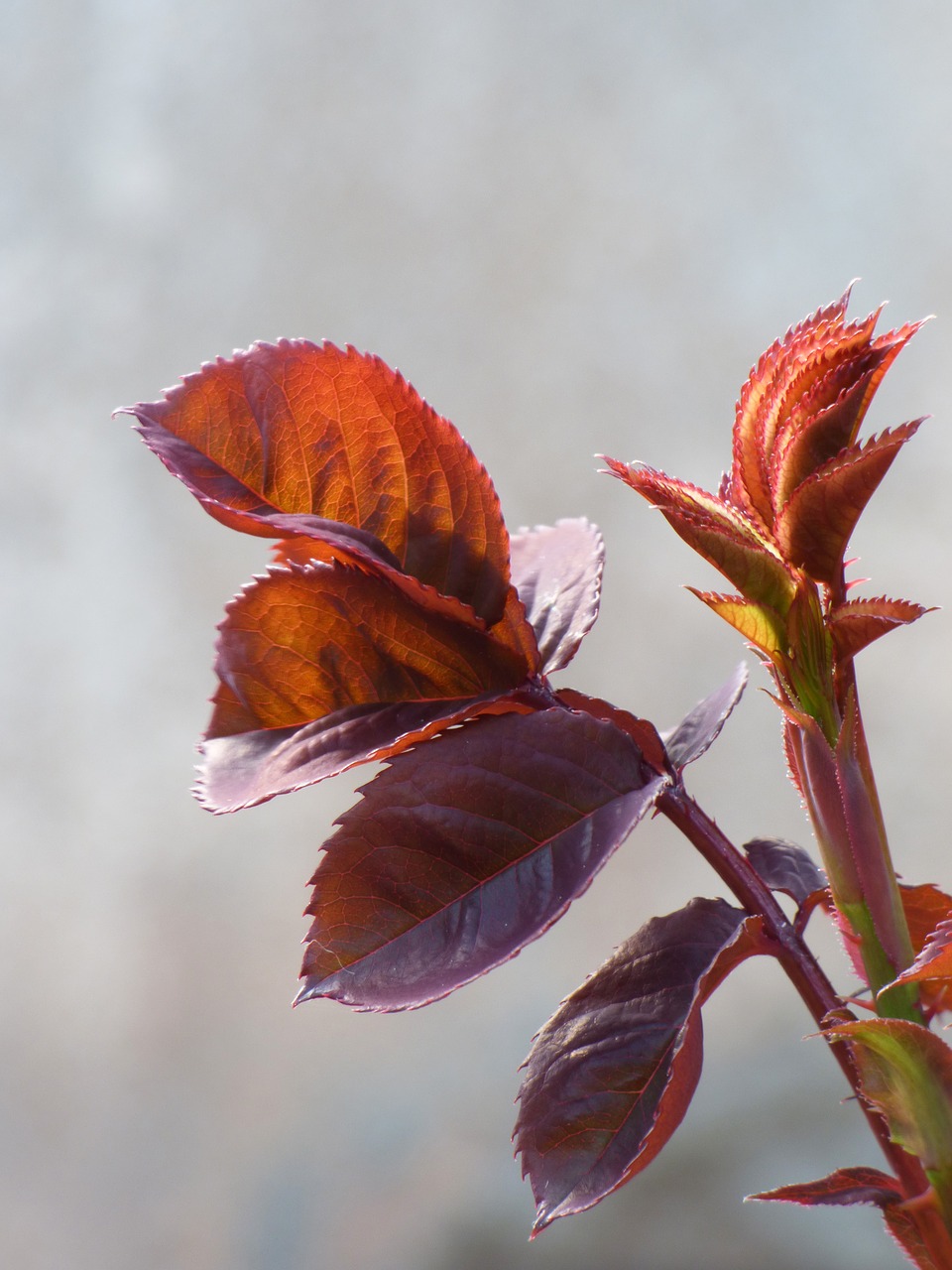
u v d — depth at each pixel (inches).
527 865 17.8
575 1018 18.0
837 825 17.9
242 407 18.4
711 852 18.3
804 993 18.1
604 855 17.7
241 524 18.3
